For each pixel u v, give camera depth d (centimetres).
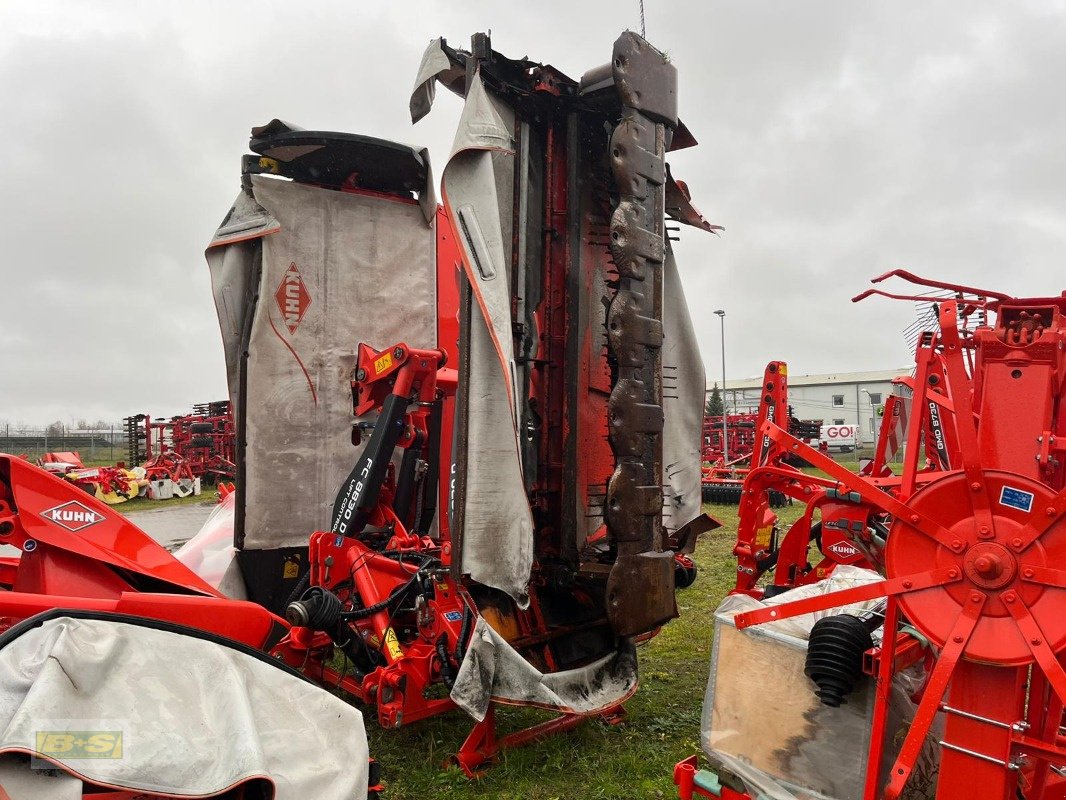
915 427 237
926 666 269
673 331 498
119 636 202
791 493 428
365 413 485
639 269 376
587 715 381
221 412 2512
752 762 271
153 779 176
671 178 462
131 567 279
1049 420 218
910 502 224
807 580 458
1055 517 198
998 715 207
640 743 397
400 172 520
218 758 190
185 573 293
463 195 341
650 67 386
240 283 488
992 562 204
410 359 450
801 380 5966
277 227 482
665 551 411
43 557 272
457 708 390
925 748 251
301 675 237
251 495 488
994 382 224
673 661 546
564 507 403
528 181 406
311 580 423
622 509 369
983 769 208
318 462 513
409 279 552
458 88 402
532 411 412
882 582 228
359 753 224
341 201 522
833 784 251
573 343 407
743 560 449
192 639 217
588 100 414
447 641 363
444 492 482
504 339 339
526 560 349
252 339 486
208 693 206
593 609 441
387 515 461
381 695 354
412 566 407
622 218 371
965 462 212
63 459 2078
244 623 263
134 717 185
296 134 459
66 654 184
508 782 353
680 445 500
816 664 250
